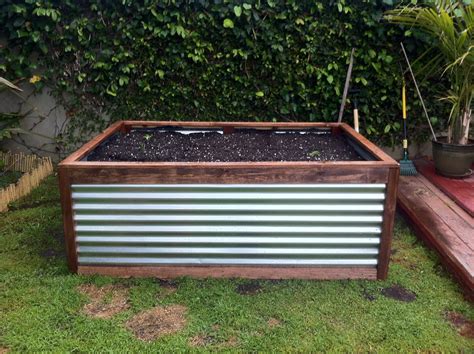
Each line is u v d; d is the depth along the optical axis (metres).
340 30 3.88
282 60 3.95
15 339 2.07
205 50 3.96
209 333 2.14
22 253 2.87
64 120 4.25
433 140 3.89
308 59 3.96
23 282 2.53
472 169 4.05
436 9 3.57
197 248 2.55
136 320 2.24
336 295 2.43
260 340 2.08
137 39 3.90
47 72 4.03
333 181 2.43
